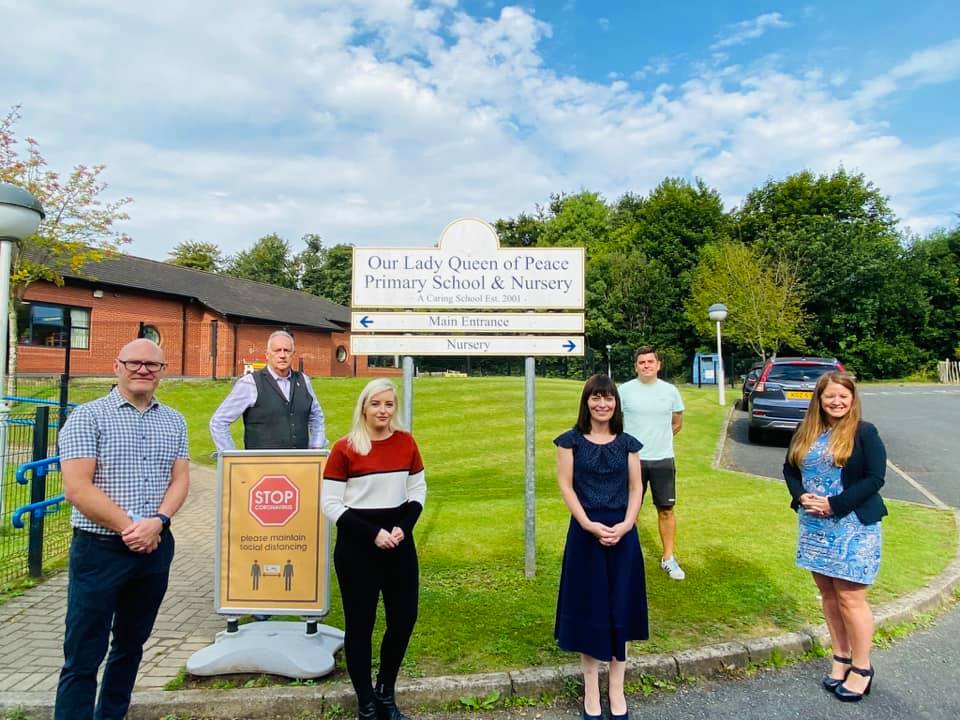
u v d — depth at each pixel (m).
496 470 10.19
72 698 2.81
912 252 40.31
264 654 3.62
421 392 17.86
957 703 3.49
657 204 47.50
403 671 3.66
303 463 3.90
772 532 6.41
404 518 3.29
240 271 68.31
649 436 5.26
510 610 4.55
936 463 10.44
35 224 6.31
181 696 3.40
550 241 53.62
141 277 24.66
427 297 5.71
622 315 42.66
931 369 39.28
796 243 40.22
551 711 3.46
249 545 3.88
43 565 5.76
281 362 4.66
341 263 62.91
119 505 2.93
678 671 3.78
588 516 3.40
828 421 3.75
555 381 22.31
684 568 5.38
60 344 21.19
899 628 4.44
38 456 5.56
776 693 3.62
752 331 32.69
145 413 3.12
